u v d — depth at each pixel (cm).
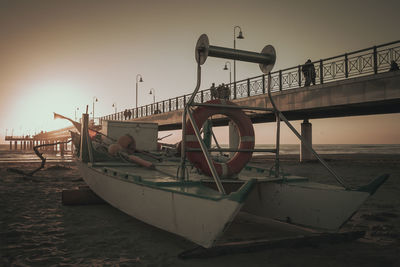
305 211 452
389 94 1298
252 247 383
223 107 497
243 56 510
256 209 537
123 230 488
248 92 1964
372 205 669
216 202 331
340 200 410
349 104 1466
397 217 562
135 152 816
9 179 1201
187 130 479
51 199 775
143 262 350
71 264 345
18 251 388
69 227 507
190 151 468
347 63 1459
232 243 383
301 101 1652
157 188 426
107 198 599
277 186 498
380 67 1340
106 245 412
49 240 435
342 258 362
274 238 430
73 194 695
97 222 541
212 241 338
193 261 353
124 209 524
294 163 2098
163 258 363
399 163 1966
